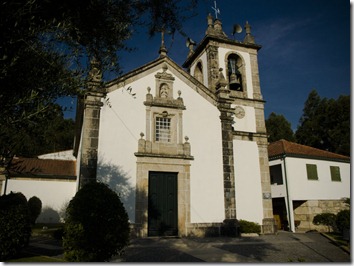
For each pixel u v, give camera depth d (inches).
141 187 501.4
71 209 295.3
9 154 139.4
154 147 532.7
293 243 477.4
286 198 797.2
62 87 159.8
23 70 140.2
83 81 175.2
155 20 232.5
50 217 806.5
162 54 596.1
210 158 569.0
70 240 283.3
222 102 610.5
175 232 514.0
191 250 388.5
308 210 807.1
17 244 337.7
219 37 750.5
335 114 1428.4
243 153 641.0
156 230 502.6
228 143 589.3
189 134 568.7
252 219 602.2
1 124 128.2
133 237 474.3
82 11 175.9
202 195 542.0
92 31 187.2
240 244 446.3
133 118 532.1
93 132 495.2
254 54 780.0
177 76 593.9
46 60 150.3
